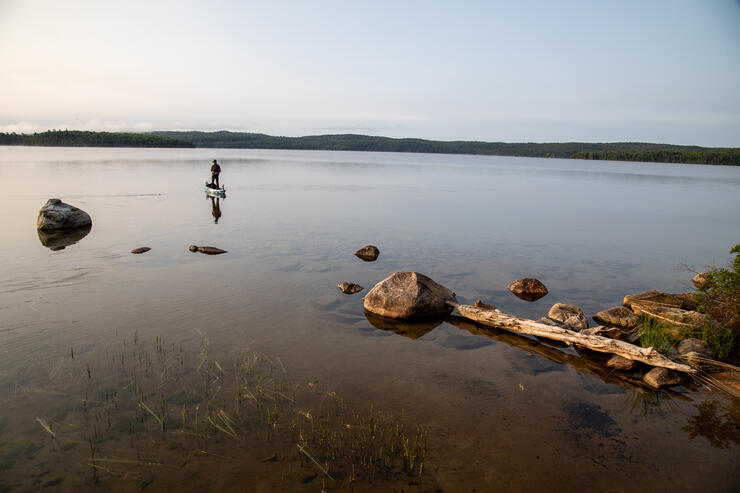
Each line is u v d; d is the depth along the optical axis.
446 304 10.84
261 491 4.92
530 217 27.36
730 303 9.61
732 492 5.11
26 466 5.13
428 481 5.16
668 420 6.57
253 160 114.81
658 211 32.34
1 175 46.69
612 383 7.70
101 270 13.11
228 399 6.64
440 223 23.98
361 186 47.06
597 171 114.62
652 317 10.38
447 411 6.60
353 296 11.61
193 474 5.12
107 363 7.53
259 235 19.25
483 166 126.56
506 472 5.35
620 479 5.30
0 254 14.82
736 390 7.45
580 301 11.94
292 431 5.96
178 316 9.75
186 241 17.56
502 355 8.66
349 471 5.27
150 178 48.50
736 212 32.62
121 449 5.48
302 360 8.01
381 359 8.22
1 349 7.86
